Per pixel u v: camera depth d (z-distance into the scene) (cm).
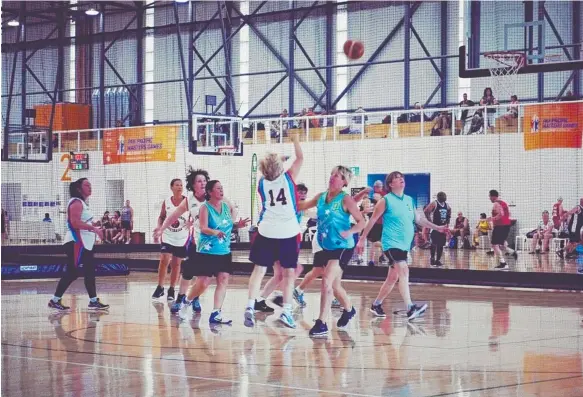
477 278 1644
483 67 1938
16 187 3172
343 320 1009
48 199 3144
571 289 1552
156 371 699
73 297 1417
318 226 963
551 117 2119
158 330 984
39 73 3600
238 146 2600
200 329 995
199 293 1099
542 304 1328
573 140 2097
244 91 3378
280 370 705
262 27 3334
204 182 1213
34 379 660
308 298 1395
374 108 3127
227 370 705
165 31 3453
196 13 3409
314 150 2791
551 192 2422
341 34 3198
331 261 948
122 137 2702
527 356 789
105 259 2111
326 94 3209
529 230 2450
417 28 3041
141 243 2811
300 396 591
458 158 2573
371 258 1808
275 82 3316
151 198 3030
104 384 638
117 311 1201
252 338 915
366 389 619
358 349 834
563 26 2748
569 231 2305
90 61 3544
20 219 3161
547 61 2325
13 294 1478
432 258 2091
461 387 629
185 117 3409
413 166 2650
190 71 2933
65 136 3375
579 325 1053
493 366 730
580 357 784
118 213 2853
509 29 2092
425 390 615
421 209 2630
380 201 1105
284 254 973
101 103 3444
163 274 1375
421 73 3038
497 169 2512
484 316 1156
